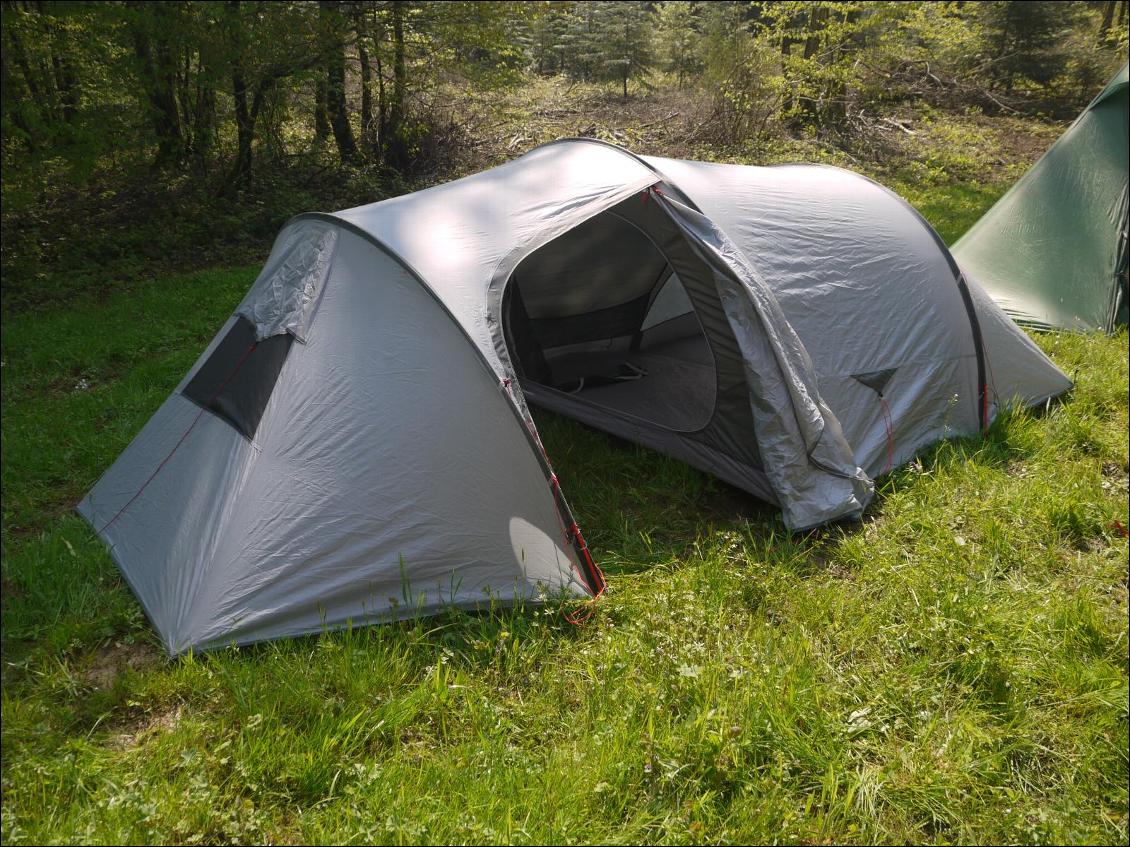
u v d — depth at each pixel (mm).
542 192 4227
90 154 9086
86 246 9734
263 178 12023
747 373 3949
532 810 2387
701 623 3180
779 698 2793
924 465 4559
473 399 3412
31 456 4762
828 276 4461
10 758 2562
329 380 3463
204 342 6902
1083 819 2436
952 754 2639
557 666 3039
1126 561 3672
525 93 16844
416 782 2504
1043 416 5129
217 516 3297
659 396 5246
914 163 13781
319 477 3303
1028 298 6664
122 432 5055
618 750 2588
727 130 14039
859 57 14969
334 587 3189
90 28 8953
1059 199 6773
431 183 12672
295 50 11047
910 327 4625
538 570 3365
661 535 4012
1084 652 3107
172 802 2363
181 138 11547
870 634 3234
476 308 3555
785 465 3939
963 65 17547
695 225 4027
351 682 2861
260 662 2992
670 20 19125
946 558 3693
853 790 2479
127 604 3314
